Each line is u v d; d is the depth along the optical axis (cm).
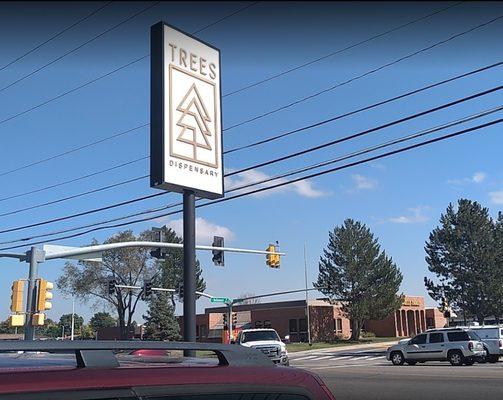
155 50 1082
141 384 217
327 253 6919
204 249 2459
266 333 2878
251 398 252
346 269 6700
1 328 8025
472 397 1555
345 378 2216
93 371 213
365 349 5600
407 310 8369
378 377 2203
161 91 1056
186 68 1112
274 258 2762
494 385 1789
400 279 6894
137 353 332
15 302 1936
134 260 6606
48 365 223
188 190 1085
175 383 227
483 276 6444
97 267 6500
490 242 6556
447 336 2905
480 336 3148
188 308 1046
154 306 7300
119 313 6712
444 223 6762
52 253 1977
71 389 198
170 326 7262
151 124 1066
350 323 7362
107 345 237
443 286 6688
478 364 2947
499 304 6397
